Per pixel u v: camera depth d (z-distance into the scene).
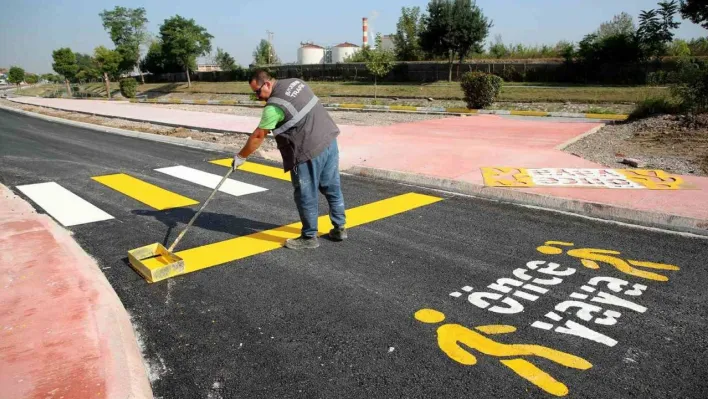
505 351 2.98
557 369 2.79
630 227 5.08
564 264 4.20
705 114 11.74
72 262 4.18
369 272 4.16
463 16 33.59
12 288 3.68
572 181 6.62
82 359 2.78
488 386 2.66
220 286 3.98
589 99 22.47
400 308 3.54
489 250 4.57
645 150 9.34
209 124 14.60
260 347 3.11
